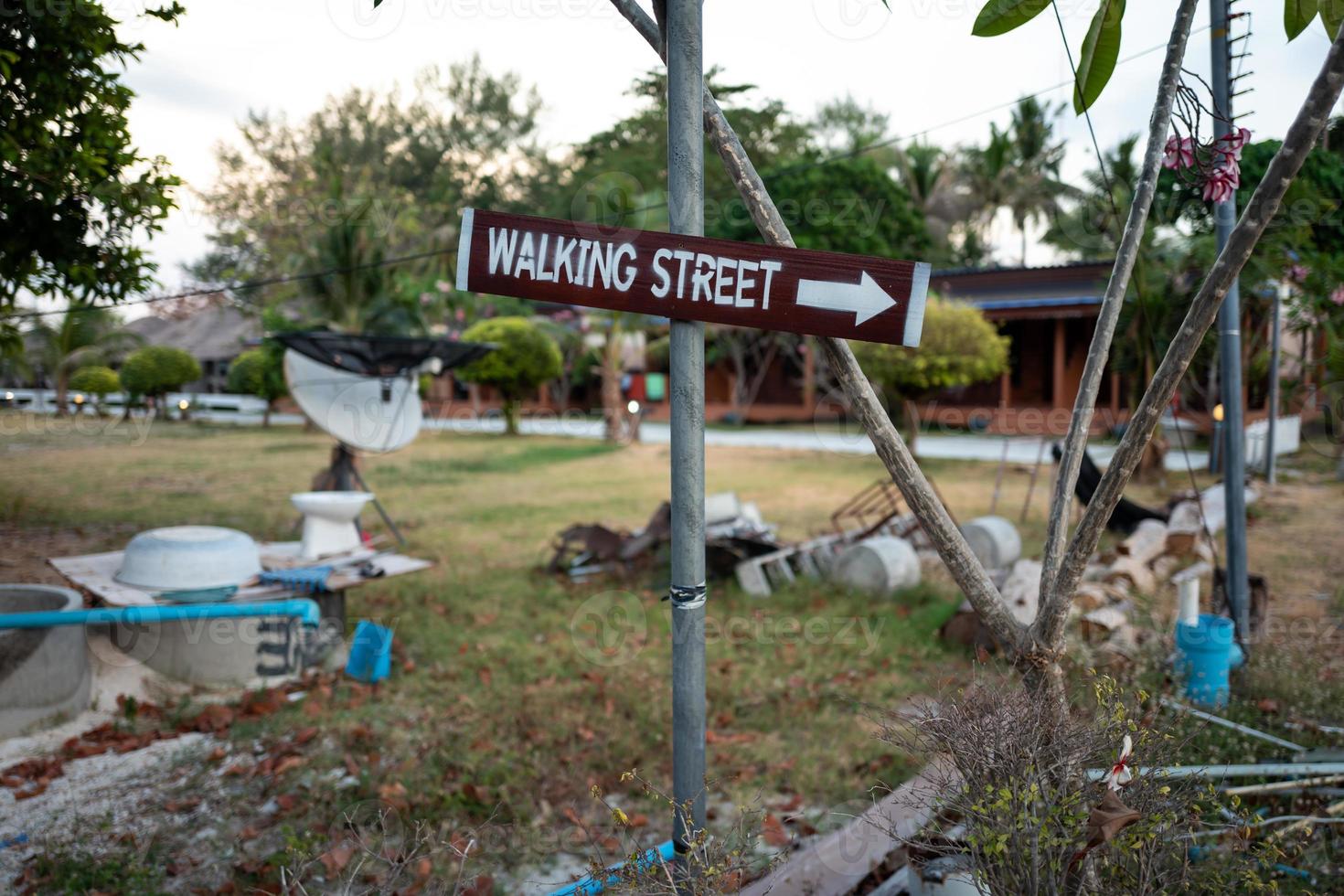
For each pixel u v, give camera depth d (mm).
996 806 1891
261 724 4820
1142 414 1935
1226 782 3668
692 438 1898
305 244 24672
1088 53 2080
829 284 1833
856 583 7906
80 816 3791
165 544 5469
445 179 43125
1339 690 4930
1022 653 2146
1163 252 13273
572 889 2201
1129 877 2035
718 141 2023
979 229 40594
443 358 9273
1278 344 14789
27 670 4621
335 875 3242
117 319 32344
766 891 2578
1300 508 12625
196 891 3258
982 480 16297
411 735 4699
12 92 5680
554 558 8688
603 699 5266
